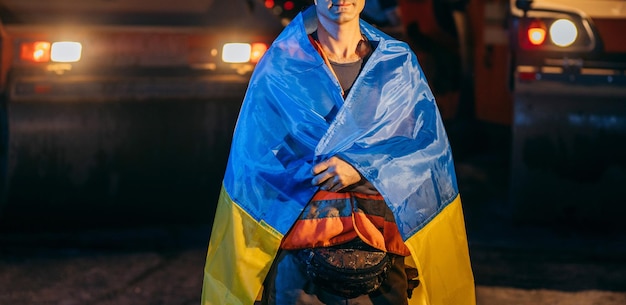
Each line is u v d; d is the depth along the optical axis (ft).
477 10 30.63
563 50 21.01
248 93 9.27
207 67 20.43
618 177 20.92
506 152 29.99
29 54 19.62
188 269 18.30
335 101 9.00
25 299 16.34
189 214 21.01
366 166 8.79
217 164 20.65
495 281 17.74
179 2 20.04
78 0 19.66
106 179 20.08
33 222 20.26
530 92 20.88
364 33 9.37
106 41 19.97
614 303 16.52
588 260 19.21
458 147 30.40
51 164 19.74
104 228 20.84
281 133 9.07
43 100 19.54
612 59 21.06
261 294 9.89
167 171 20.38
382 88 9.04
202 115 20.36
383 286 9.21
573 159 20.97
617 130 20.79
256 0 20.40
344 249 8.96
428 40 30.17
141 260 18.81
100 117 19.88
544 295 16.93
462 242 9.53
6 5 19.24
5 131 19.76
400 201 8.90
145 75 20.08
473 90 30.94
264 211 9.02
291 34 9.16
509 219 22.26
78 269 18.16
